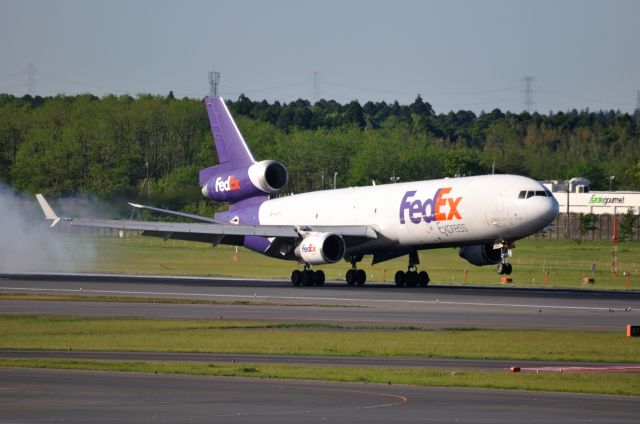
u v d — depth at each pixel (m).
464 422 79.25
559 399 89.44
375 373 103.12
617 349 125.56
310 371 104.06
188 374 101.62
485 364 112.94
